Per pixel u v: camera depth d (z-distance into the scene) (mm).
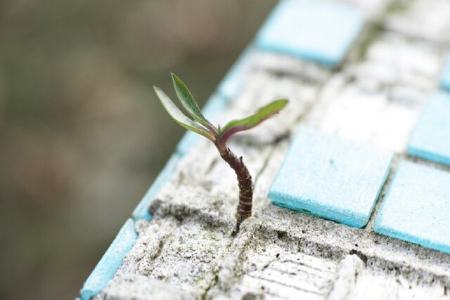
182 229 301
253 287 285
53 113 593
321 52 351
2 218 553
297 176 304
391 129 330
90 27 635
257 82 348
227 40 634
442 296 285
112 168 566
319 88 345
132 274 284
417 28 367
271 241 295
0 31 627
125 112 590
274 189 301
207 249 295
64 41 626
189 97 287
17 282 529
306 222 299
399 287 286
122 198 549
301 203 300
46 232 546
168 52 627
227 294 281
